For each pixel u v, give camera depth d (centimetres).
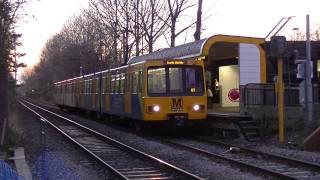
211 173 1337
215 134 2330
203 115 2316
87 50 6594
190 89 2309
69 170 1429
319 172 1321
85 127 2831
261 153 1627
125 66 2638
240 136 2089
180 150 1833
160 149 1877
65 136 2352
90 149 1900
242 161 1516
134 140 2205
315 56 2930
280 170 1359
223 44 2680
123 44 4534
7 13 2006
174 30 3988
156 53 3195
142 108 2291
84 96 3972
